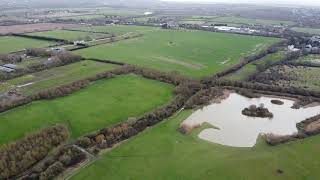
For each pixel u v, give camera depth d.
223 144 121.38
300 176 103.81
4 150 105.44
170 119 138.38
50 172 99.94
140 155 112.25
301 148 118.94
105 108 141.50
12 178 98.06
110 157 110.25
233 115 145.12
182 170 105.38
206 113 146.12
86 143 115.12
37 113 133.88
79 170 103.25
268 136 126.44
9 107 136.75
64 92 153.88
